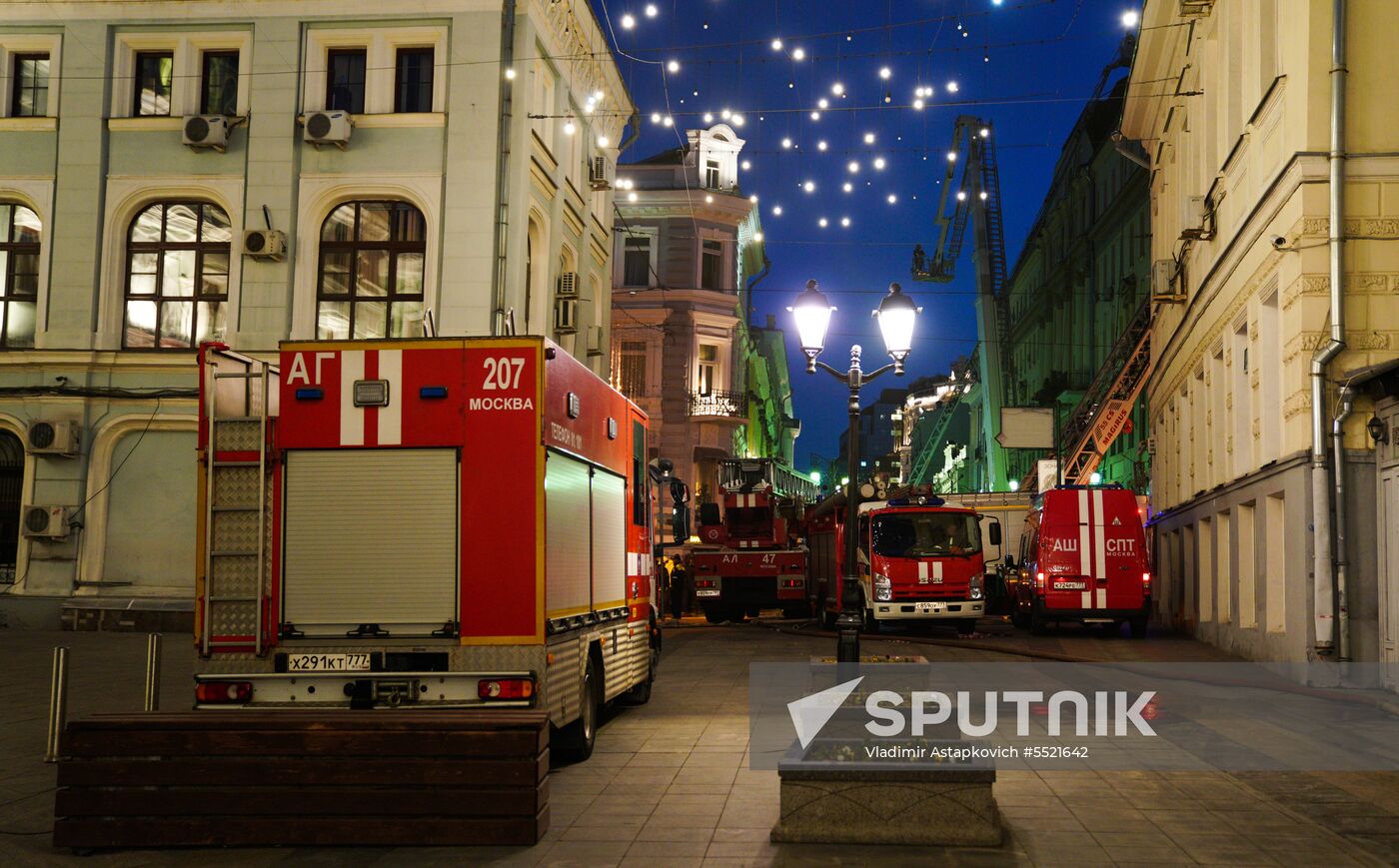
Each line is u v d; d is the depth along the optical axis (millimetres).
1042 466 48781
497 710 9117
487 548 9336
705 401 51188
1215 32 22828
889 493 32562
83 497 24922
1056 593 24984
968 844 7336
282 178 24703
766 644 24516
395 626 9320
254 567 9469
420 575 9367
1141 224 47188
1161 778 9633
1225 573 22141
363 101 24938
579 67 29172
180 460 25062
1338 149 15523
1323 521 15219
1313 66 15789
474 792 7445
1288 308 16359
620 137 34625
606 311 33781
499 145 24188
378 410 9508
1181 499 28062
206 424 9555
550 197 27172
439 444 9445
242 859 7227
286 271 24531
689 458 50781
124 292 25422
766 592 33719
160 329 25312
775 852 7242
